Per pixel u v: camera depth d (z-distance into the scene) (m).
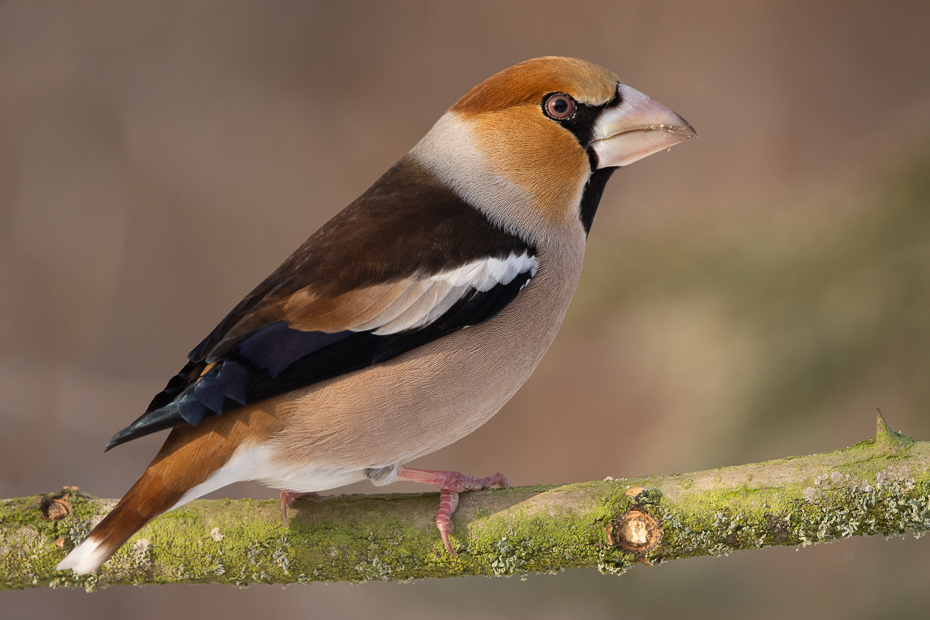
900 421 9.93
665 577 10.97
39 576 6.83
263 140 22.27
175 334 20.39
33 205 19.62
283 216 21.91
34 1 20.69
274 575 6.71
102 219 20.25
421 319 6.98
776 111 20.77
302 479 6.80
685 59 21.72
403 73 23.02
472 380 7.10
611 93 7.84
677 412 10.70
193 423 6.11
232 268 21.28
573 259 7.82
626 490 6.39
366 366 6.78
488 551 6.50
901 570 10.54
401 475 7.08
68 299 19.14
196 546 6.71
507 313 7.27
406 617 12.16
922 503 5.95
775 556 10.95
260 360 6.57
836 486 6.07
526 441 18.25
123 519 6.23
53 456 16.97
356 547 6.60
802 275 10.74
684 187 20.58
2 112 19.91
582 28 22.53
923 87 19.97
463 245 7.31
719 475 6.32
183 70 21.95
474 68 22.98
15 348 18.34
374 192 7.86
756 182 20.44
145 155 21.31
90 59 21.19
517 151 7.74
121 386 18.27
